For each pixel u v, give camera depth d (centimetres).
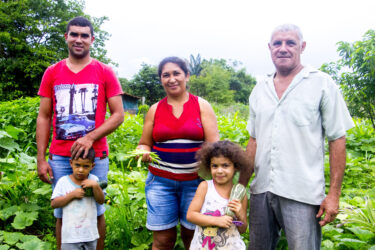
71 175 263
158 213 260
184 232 273
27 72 2386
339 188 220
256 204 248
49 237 328
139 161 254
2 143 423
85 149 251
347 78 623
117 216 338
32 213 345
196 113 259
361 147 547
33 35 2577
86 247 257
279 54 229
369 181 464
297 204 225
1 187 369
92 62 276
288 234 229
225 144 229
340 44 637
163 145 262
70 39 263
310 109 221
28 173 399
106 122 270
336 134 221
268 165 238
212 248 219
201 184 237
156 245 267
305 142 223
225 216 216
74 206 251
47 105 279
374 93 602
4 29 2452
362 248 285
